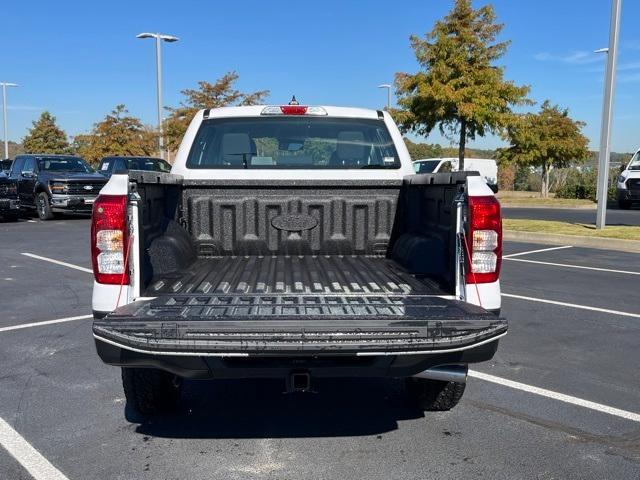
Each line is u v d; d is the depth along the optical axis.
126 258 3.62
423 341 3.27
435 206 4.41
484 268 3.70
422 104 21.03
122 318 3.25
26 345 6.09
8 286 8.98
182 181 5.04
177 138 25.86
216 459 3.83
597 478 3.58
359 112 5.38
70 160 20.92
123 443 4.04
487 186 3.75
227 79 25.84
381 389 5.04
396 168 5.25
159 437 4.14
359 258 5.17
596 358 5.74
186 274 4.46
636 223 17.67
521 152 30.64
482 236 3.69
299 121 5.34
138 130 35.97
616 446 3.98
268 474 3.63
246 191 5.13
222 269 4.67
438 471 3.67
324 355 3.27
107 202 3.59
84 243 13.85
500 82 20.91
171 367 3.39
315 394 4.94
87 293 8.51
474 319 3.31
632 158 24.53
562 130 30.58
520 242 14.45
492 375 5.29
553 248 13.35
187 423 4.37
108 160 21.89
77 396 4.82
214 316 3.28
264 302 3.66
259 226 5.17
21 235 15.42
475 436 4.14
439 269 4.31
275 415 4.52
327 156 5.36
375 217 5.21
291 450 3.95
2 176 19.27
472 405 4.66
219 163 5.25
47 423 4.33
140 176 3.85
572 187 31.47
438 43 20.38
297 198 5.15
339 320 3.25
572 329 6.72
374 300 3.73
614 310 7.56
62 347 6.04
